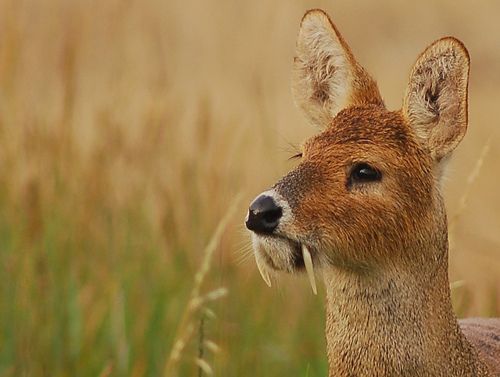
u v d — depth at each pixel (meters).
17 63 14.31
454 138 9.07
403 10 26.50
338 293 9.02
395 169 8.91
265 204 8.72
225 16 21.81
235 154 15.12
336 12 26.05
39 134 13.69
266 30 20.55
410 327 8.91
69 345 12.27
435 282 9.01
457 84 9.05
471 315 12.76
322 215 8.77
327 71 9.83
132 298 12.87
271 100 19.41
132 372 12.20
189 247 13.41
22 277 12.53
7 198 13.23
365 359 8.96
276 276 9.45
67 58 14.10
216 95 20.05
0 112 13.84
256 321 12.96
